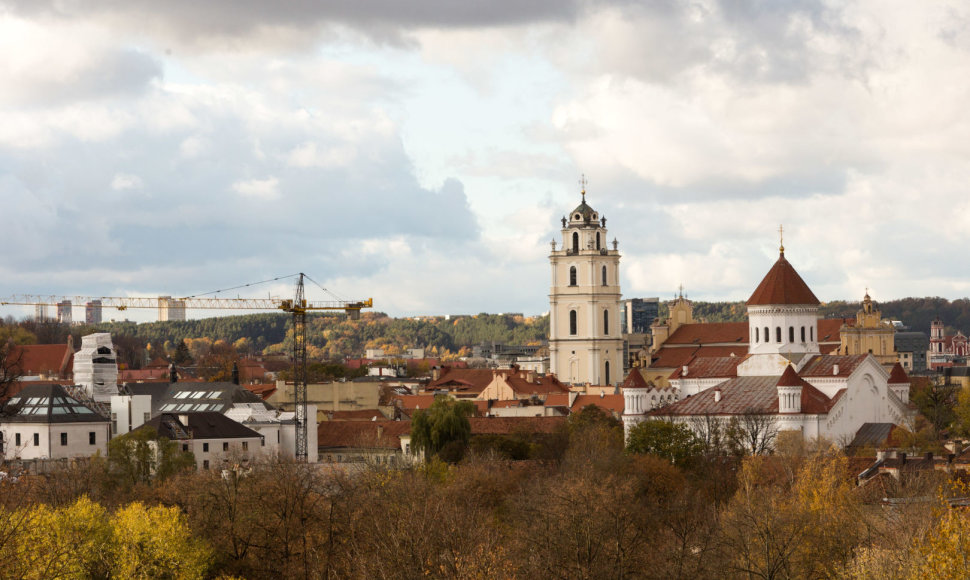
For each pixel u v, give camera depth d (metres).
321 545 143.50
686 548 139.00
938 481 152.88
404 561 125.44
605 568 134.50
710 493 191.62
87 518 139.25
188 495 166.00
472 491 177.88
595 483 169.38
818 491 152.12
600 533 137.62
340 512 150.75
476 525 142.88
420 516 139.00
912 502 136.12
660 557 138.38
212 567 145.12
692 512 167.88
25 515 126.69
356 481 174.75
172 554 139.00
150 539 139.50
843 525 139.25
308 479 170.38
